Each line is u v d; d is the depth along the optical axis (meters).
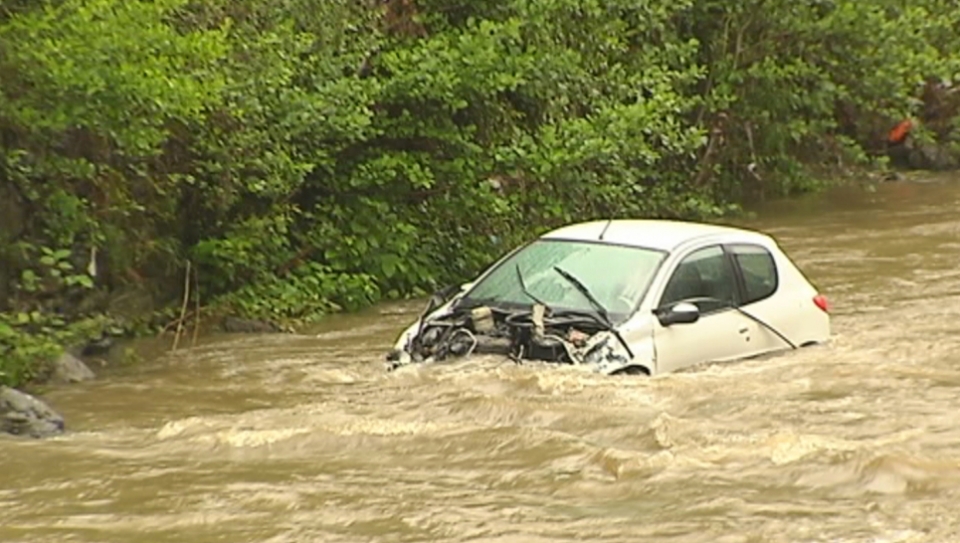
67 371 34.59
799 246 54.94
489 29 48.91
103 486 24.67
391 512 23.16
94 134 39.00
